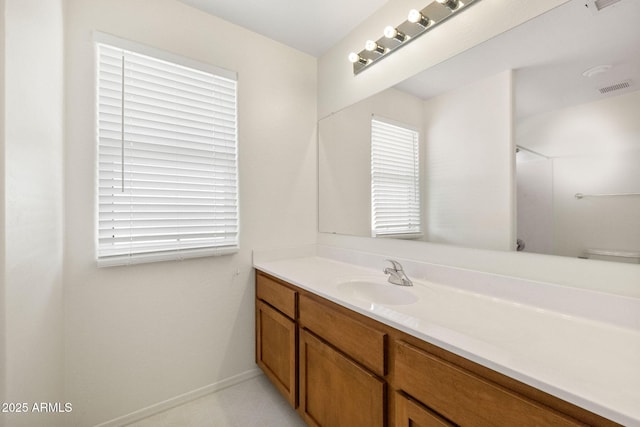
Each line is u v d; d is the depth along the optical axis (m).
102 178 1.40
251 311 1.89
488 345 0.74
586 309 0.92
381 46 1.65
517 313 1.00
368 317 1.04
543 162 1.05
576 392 0.55
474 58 1.25
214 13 1.71
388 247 1.66
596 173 0.93
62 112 1.24
